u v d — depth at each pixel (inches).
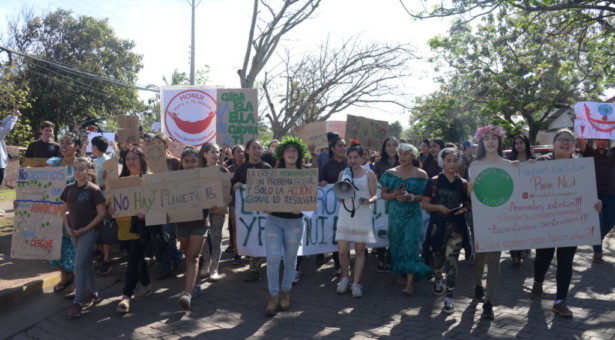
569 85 871.7
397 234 232.8
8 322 195.3
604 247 333.1
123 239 213.8
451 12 405.4
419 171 234.2
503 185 194.9
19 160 627.2
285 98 559.5
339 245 234.7
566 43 690.2
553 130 1300.4
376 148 374.9
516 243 194.4
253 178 210.1
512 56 920.3
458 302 219.5
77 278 202.5
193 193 209.3
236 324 195.3
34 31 1217.4
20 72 1140.5
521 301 218.4
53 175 228.5
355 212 230.5
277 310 212.4
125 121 354.3
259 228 255.9
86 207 204.7
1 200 492.4
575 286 239.8
